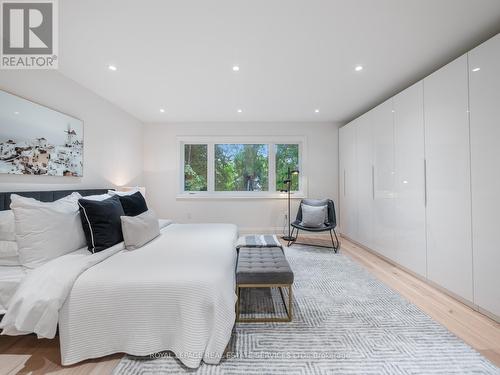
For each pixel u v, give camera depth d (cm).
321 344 146
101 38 190
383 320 171
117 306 130
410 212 254
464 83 189
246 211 450
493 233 170
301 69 244
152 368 126
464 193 191
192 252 177
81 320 128
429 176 227
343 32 185
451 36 191
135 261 156
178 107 363
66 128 251
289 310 170
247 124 449
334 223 364
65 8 157
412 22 173
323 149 452
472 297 185
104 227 180
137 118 419
